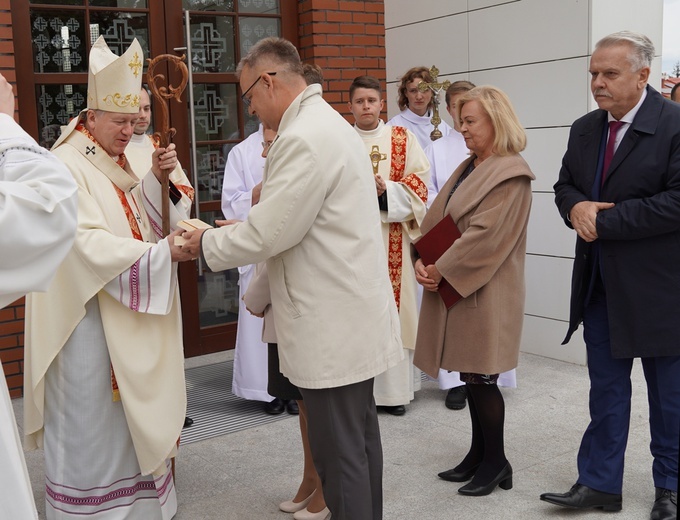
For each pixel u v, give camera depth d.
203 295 5.61
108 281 2.81
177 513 3.28
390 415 4.41
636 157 2.98
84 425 2.92
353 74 5.91
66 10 4.91
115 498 3.00
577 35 5.04
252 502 3.38
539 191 5.37
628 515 3.16
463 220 3.31
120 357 2.88
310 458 3.24
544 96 5.28
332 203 2.55
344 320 2.57
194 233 2.78
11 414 1.67
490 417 3.33
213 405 4.66
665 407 3.06
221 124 5.56
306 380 2.58
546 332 5.42
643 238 2.97
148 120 4.27
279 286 2.63
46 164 1.69
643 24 5.36
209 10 5.44
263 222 2.49
